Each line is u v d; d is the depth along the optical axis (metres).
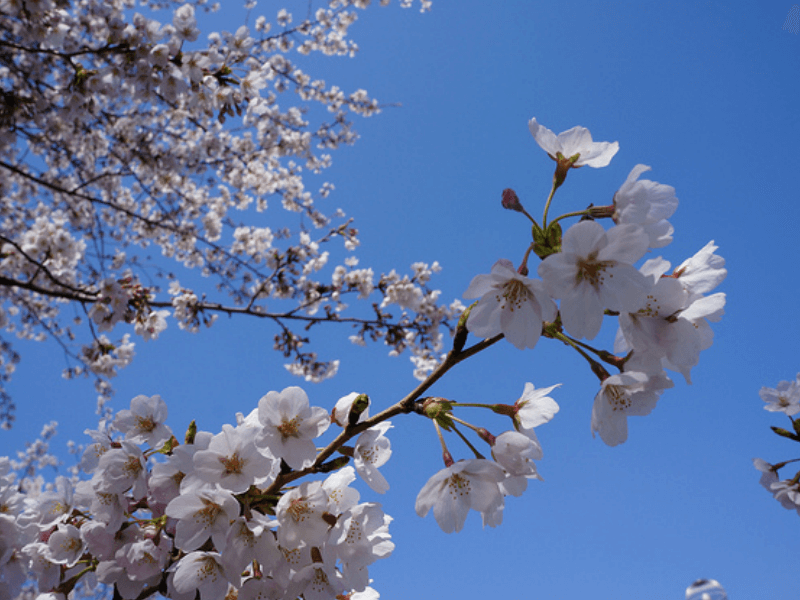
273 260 1.27
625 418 0.28
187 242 1.30
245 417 0.34
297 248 1.28
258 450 0.31
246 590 0.31
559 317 0.27
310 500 0.30
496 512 0.29
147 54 0.81
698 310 0.27
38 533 0.35
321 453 0.31
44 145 1.17
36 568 0.34
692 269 0.28
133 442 0.33
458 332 0.28
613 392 0.28
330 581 0.30
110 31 0.81
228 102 0.87
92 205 1.22
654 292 0.26
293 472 0.32
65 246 0.87
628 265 0.26
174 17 0.82
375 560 0.31
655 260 0.26
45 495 0.36
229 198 1.50
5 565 0.36
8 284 0.83
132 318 0.88
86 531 0.33
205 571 0.31
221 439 0.31
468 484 0.29
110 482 0.33
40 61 0.97
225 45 0.90
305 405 0.31
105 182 1.22
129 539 0.33
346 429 0.30
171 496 0.33
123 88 0.93
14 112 0.93
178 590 0.31
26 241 0.86
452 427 0.29
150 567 0.32
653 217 0.27
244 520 0.30
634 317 0.27
